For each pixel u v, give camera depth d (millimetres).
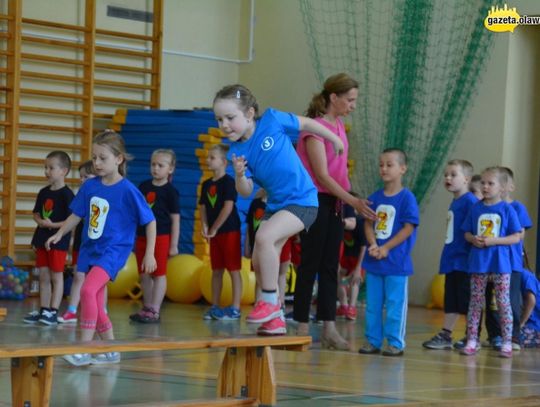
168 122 12398
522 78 12672
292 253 10445
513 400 5105
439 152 12797
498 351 7832
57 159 8586
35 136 12227
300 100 14125
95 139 5926
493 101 12438
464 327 9914
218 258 9680
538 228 12984
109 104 13078
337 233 6988
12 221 11758
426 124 12922
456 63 12688
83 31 12555
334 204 6895
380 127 13312
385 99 13273
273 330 4926
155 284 9031
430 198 12867
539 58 12984
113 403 4500
